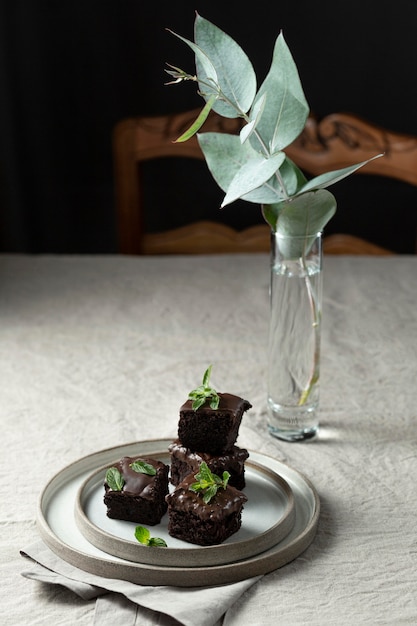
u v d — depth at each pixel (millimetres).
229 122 2016
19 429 1318
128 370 1475
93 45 2510
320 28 2492
